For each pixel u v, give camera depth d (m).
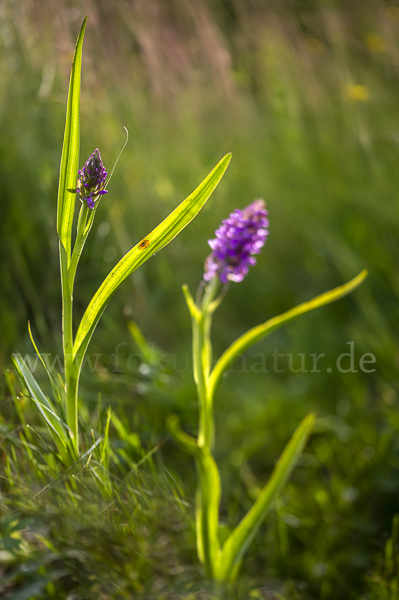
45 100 1.47
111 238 1.48
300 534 1.29
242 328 1.70
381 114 2.07
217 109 2.10
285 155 2.04
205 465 1.16
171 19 2.16
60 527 1.16
